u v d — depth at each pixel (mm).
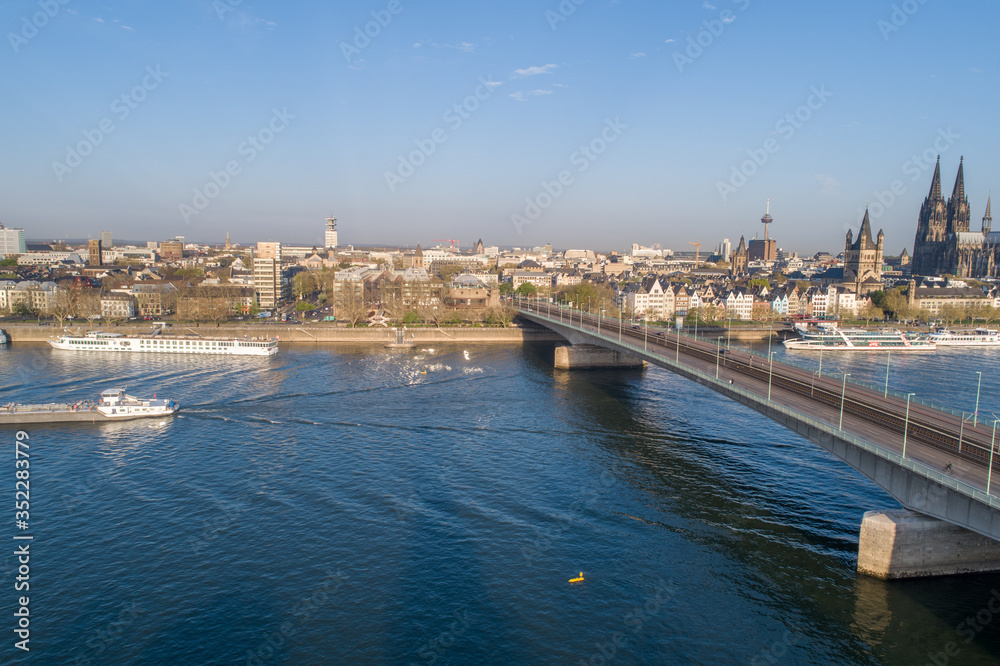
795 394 132375
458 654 74812
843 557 98500
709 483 126125
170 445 141500
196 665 72125
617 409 181000
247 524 104750
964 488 78375
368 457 136125
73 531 101688
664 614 83750
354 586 88000
